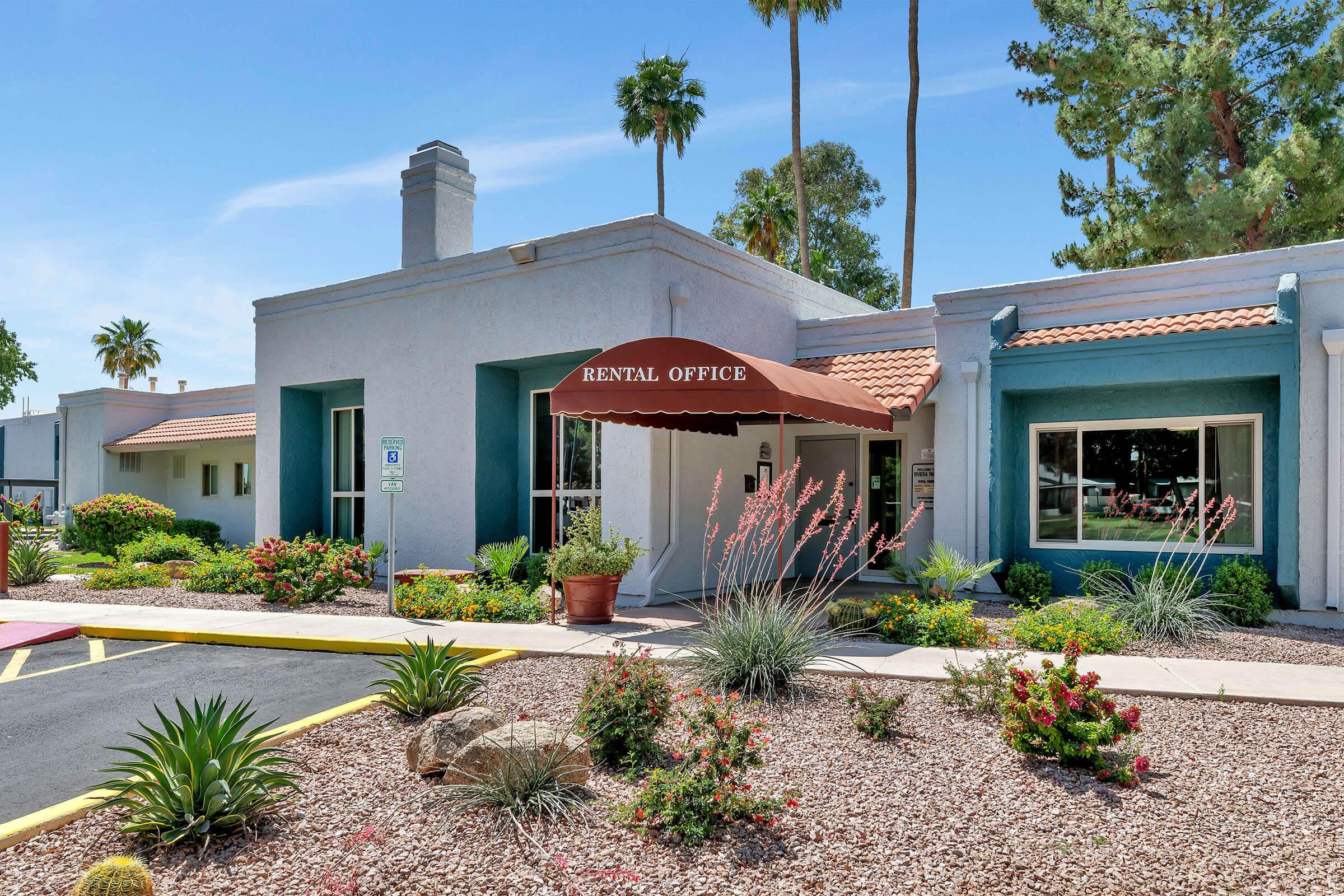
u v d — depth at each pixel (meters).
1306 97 21.47
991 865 4.27
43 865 4.36
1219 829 4.67
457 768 5.10
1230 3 22.72
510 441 15.03
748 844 4.50
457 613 11.41
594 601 10.81
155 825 4.59
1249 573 10.77
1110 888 4.05
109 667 9.16
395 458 12.00
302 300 17.12
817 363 15.41
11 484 31.33
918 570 11.39
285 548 13.58
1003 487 12.89
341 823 4.79
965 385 13.34
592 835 4.61
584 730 5.70
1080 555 12.73
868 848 4.46
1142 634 9.64
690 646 8.03
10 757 6.25
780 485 9.12
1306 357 11.05
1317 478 10.94
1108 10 23.53
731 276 14.29
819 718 6.68
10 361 43.88
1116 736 5.58
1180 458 12.20
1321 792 5.17
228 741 4.86
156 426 27.81
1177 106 21.97
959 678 6.88
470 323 14.57
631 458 12.61
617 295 12.86
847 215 39.75
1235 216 21.02
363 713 6.89
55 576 17.72
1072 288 12.96
